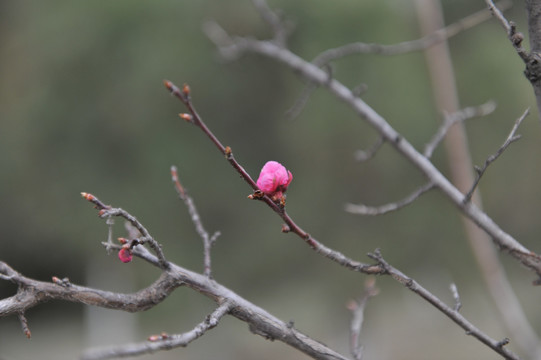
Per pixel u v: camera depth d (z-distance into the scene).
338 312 12.91
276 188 2.66
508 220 12.55
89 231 12.47
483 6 11.41
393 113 11.51
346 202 12.32
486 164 3.06
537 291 13.65
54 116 12.30
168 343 2.04
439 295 13.82
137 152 12.05
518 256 3.40
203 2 11.80
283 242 12.55
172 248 12.20
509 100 11.71
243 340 15.49
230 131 12.38
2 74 12.95
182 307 12.88
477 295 13.94
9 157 12.66
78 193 12.37
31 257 14.95
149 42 11.86
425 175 4.07
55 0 12.55
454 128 5.73
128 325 14.50
